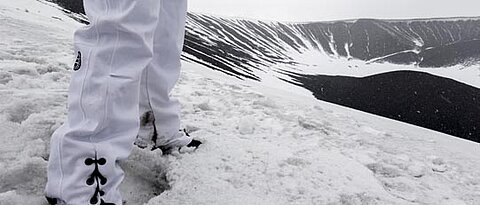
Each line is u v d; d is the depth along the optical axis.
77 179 1.15
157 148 1.71
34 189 1.37
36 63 3.26
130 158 1.64
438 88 26.03
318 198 1.67
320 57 58.41
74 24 16.81
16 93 2.16
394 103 18.92
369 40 70.00
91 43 1.20
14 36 5.07
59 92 2.35
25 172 1.42
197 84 3.86
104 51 1.18
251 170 1.80
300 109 3.45
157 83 1.51
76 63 1.21
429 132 4.21
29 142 1.63
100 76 1.18
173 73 1.55
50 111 1.98
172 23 1.48
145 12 1.21
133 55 1.21
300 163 1.99
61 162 1.16
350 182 1.89
